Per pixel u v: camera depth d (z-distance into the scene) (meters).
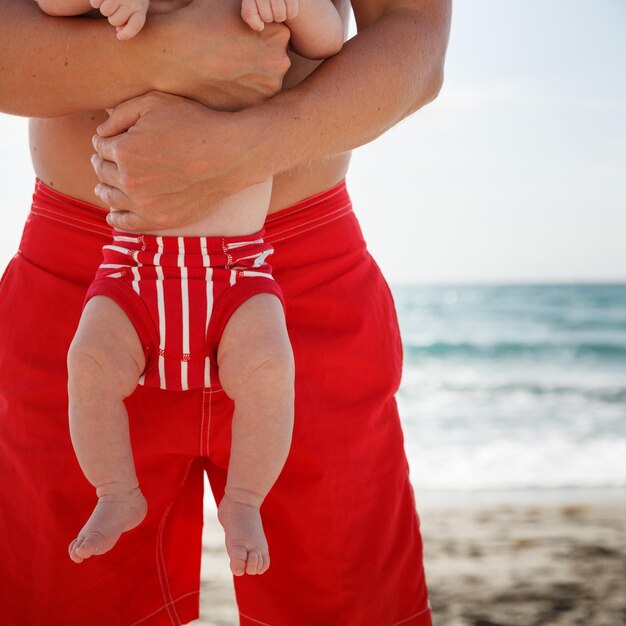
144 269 1.66
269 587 1.98
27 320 1.92
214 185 1.62
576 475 8.91
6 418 1.93
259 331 1.66
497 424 12.51
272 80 1.65
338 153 1.74
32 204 2.01
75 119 1.88
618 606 4.00
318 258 2.01
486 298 35.25
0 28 1.63
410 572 2.05
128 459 1.62
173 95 1.61
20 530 1.90
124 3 1.51
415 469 9.43
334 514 1.94
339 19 1.74
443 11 1.88
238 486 1.64
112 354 1.61
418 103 1.84
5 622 1.90
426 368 19.19
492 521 5.75
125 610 1.95
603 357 19.77
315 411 1.94
